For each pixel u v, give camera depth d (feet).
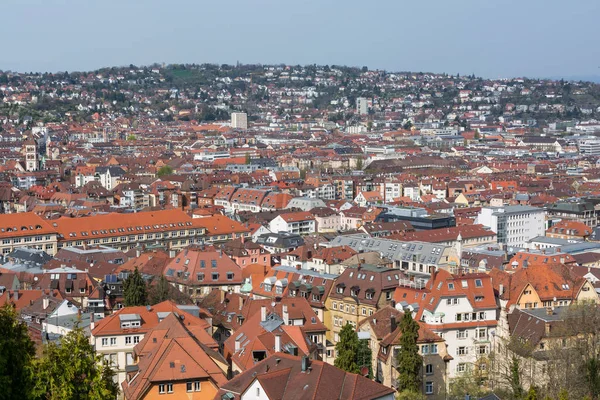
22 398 493.36
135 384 620.49
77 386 515.50
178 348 627.87
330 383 557.74
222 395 583.99
